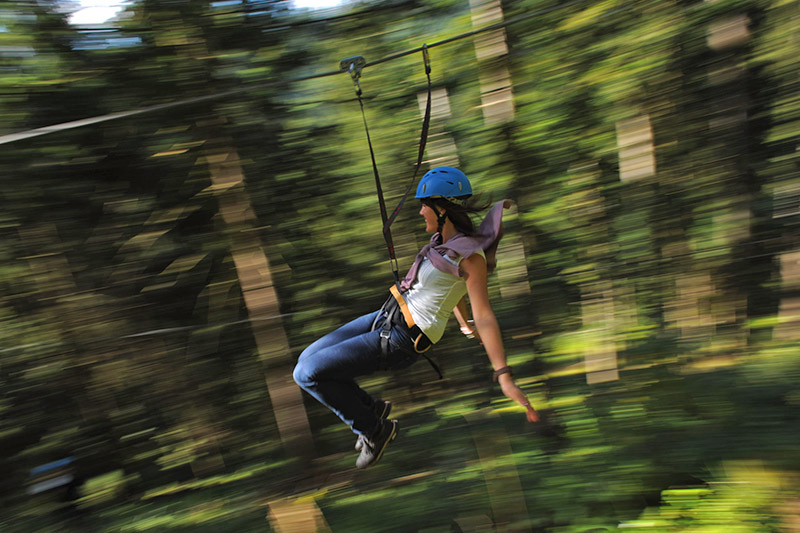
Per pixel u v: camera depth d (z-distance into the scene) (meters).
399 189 5.21
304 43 4.94
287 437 4.36
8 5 4.00
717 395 3.88
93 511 4.43
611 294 5.34
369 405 2.63
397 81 5.19
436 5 5.20
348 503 3.55
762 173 5.16
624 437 3.58
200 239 4.77
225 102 4.30
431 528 3.12
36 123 4.22
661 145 5.26
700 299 5.32
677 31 4.70
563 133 5.12
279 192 4.98
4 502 4.48
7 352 4.47
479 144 5.11
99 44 4.18
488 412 4.45
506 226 5.24
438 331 2.37
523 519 3.01
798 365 4.12
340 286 5.21
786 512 2.67
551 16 4.86
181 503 4.23
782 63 4.78
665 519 2.82
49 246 4.50
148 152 4.39
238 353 5.09
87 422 4.76
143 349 4.85
